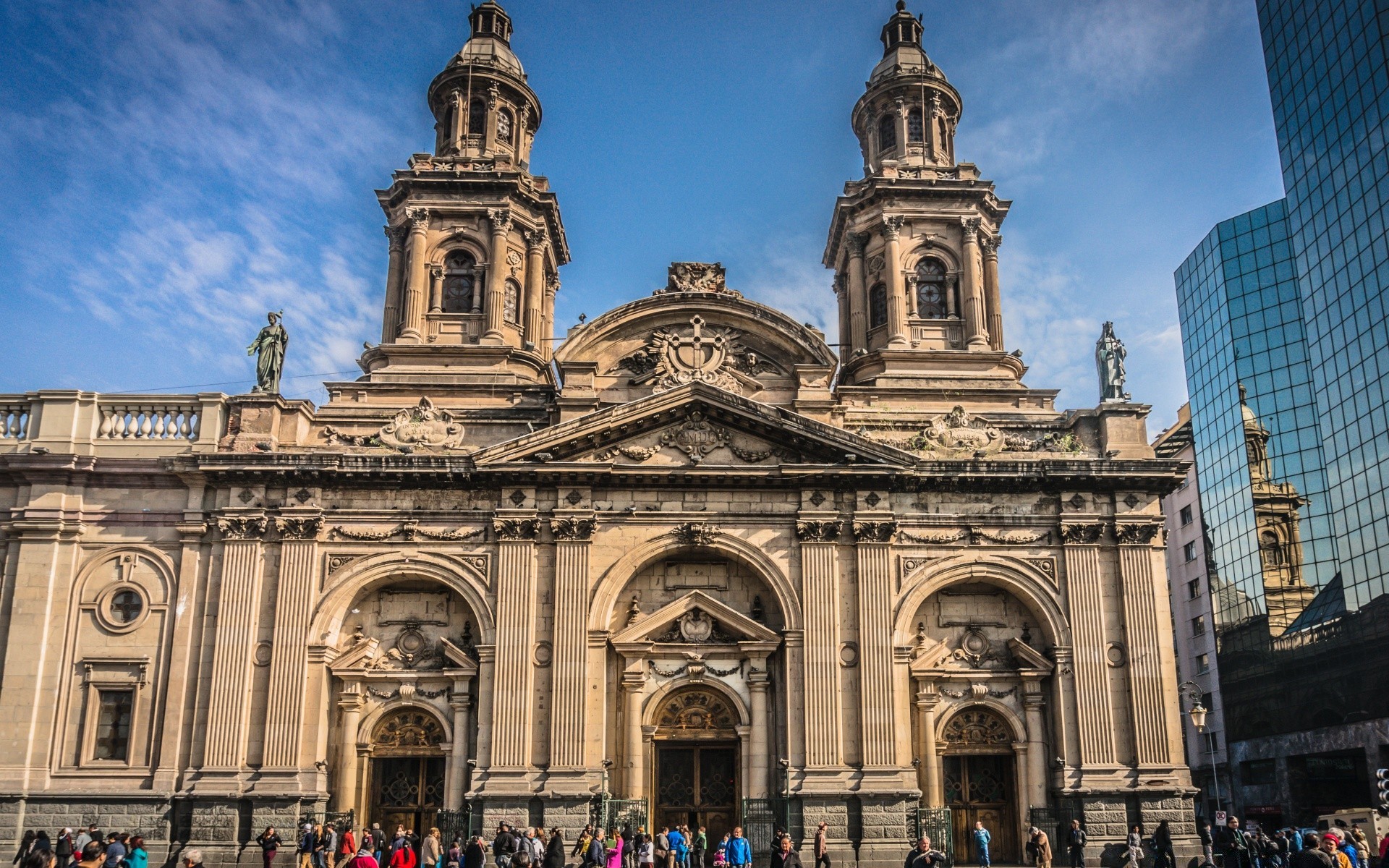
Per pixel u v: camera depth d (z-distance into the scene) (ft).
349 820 131.85
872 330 171.83
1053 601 141.49
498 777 131.44
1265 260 274.77
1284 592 250.78
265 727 132.16
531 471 140.05
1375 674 208.74
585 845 117.60
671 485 142.41
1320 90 229.86
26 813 128.98
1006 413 153.79
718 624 141.79
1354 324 216.33
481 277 168.86
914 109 181.57
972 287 167.94
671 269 160.15
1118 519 143.13
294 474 139.13
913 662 140.56
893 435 150.51
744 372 154.51
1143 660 139.03
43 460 138.51
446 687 139.23
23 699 132.26
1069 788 135.03
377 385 157.38
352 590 138.41
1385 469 205.36
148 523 139.54
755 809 133.39
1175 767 135.64
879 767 132.98
